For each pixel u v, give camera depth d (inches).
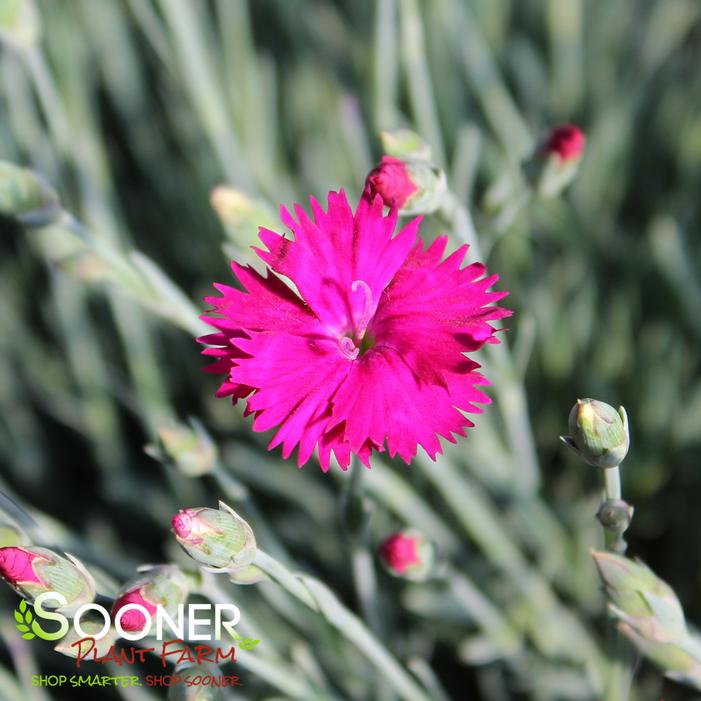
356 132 9.3
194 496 9.6
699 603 9.3
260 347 6.1
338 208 6.4
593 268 10.6
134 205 12.4
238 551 6.1
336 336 6.4
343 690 8.5
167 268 11.9
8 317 10.9
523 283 10.2
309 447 6.1
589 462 6.1
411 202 6.7
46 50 11.0
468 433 8.6
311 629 8.3
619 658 6.6
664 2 12.0
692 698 8.9
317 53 12.3
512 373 8.0
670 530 9.7
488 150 11.2
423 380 6.1
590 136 11.5
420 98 8.7
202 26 11.0
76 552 7.3
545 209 10.6
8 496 6.5
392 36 8.6
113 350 11.3
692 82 11.9
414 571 7.2
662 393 9.6
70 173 9.9
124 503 10.4
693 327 9.8
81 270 7.3
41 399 11.3
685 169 11.2
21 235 11.6
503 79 12.5
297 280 6.3
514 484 8.7
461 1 11.1
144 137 11.8
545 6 12.6
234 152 9.1
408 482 9.1
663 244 9.9
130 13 12.5
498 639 8.2
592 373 9.9
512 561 8.4
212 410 10.4
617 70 12.5
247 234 7.2
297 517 9.9
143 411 9.6
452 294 6.2
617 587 6.1
